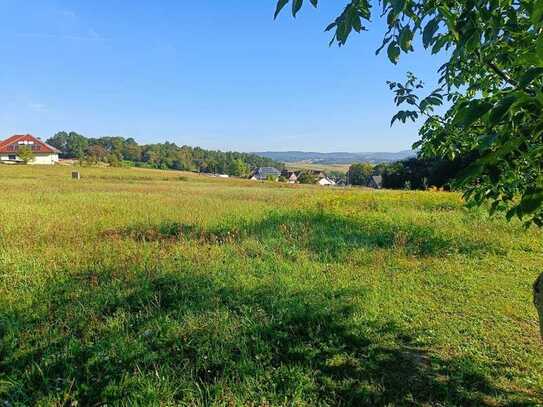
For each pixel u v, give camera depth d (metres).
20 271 4.76
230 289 4.43
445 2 1.76
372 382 2.80
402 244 6.82
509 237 7.48
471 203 2.66
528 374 2.95
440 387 2.77
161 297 4.18
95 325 3.48
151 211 10.18
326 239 7.04
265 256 5.97
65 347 3.09
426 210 11.32
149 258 5.46
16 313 3.70
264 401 2.54
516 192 2.36
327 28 1.59
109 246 6.07
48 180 30.61
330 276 5.11
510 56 1.96
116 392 2.59
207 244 6.40
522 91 1.08
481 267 5.78
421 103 2.65
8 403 2.47
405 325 3.74
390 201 12.84
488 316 4.01
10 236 6.58
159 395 2.53
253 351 3.15
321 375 2.88
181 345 3.18
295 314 3.79
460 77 2.79
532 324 3.84
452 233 7.73
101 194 16.28
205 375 2.82
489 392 2.72
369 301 4.25
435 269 5.60
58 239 6.50
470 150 2.99
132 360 2.93
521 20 1.87
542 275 1.88
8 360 2.93
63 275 4.72
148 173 57.03
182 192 20.66
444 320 3.89
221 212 10.05
